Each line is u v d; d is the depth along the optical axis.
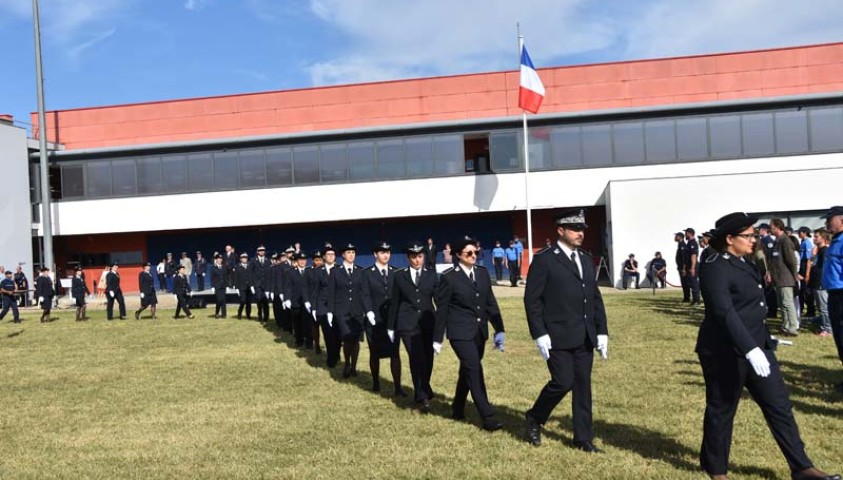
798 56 32.59
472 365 6.99
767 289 14.44
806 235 14.41
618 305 18.89
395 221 33.94
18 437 7.44
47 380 11.00
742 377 5.19
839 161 28.69
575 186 30.42
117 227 33.72
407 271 8.18
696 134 29.62
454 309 7.16
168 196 33.41
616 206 26.64
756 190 25.92
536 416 6.45
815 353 10.35
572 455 6.06
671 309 17.33
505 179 31.05
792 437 5.08
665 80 33.12
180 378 10.72
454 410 7.51
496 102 34.16
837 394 7.84
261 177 32.88
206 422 7.82
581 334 6.18
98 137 36.88
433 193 31.55
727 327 5.03
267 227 35.00
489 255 33.12
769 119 29.11
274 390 9.50
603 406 7.73
